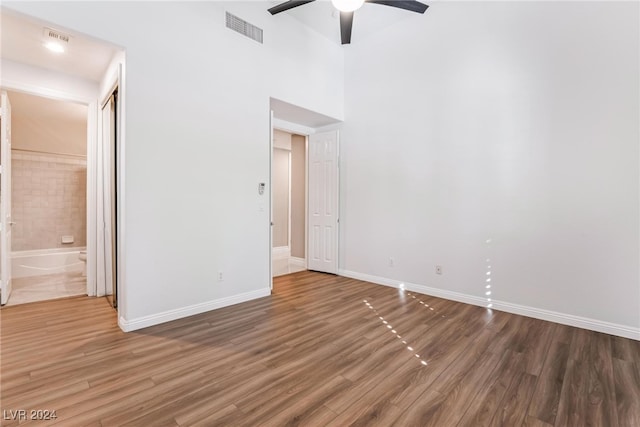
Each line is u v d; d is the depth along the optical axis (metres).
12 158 4.99
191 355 2.33
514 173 3.28
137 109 2.72
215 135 3.28
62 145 5.36
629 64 2.66
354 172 4.74
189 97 3.06
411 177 4.11
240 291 3.57
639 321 2.66
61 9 2.31
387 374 2.10
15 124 4.93
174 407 1.74
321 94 4.47
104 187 3.77
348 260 4.85
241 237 3.56
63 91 3.53
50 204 5.33
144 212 2.79
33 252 5.16
